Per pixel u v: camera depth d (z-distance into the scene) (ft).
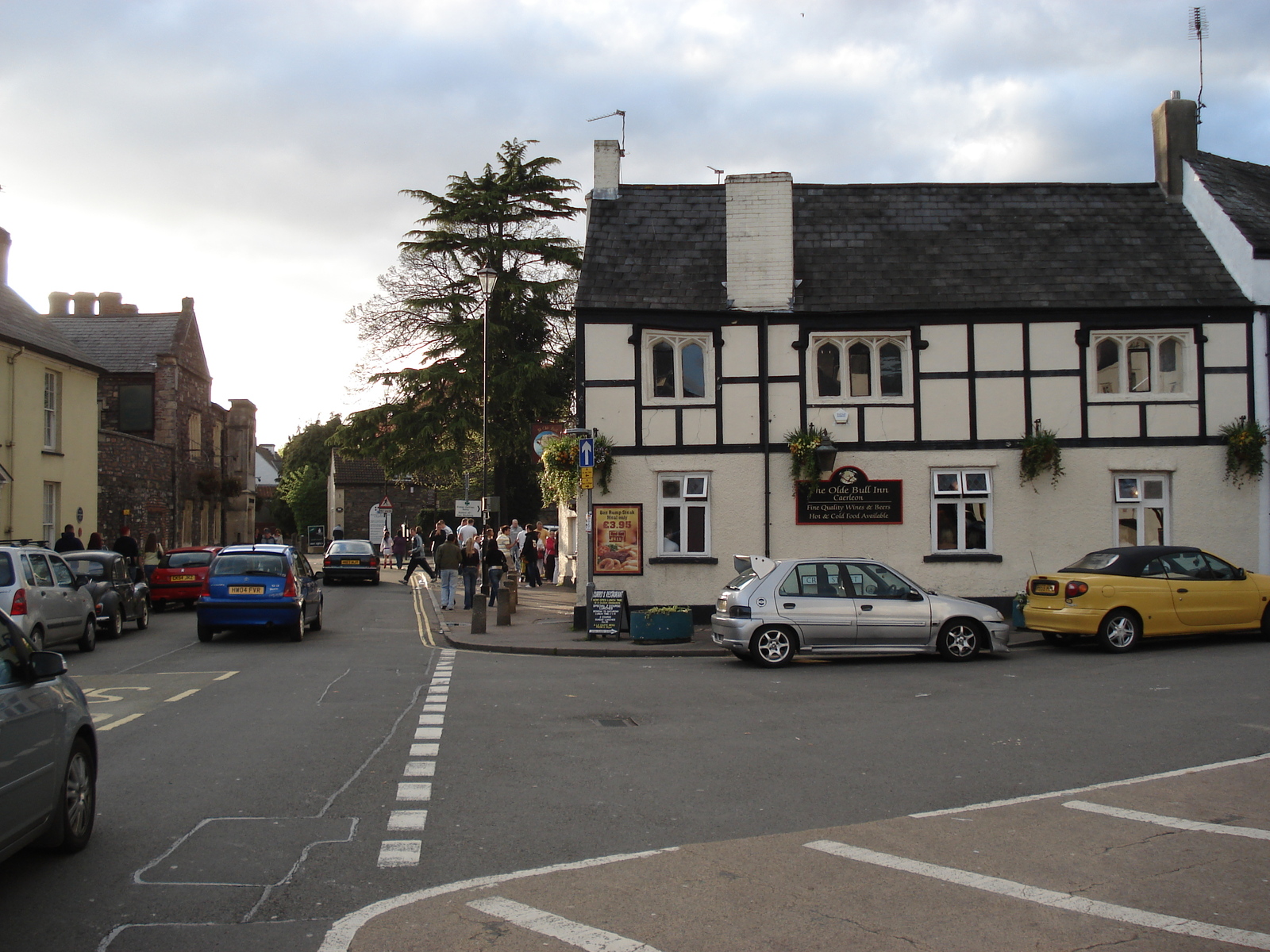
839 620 50.72
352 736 32.32
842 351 69.67
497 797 24.79
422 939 15.98
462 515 111.04
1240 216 71.26
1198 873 19.04
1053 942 15.84
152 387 139.95
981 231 73.56
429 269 130.21
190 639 65.05
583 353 69.15
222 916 16.96
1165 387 69.36
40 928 16.35
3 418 87.35
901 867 19.44
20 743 17.53
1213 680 42.65
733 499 68.80
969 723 34.42
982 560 68.08
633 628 60.49
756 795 25.05
